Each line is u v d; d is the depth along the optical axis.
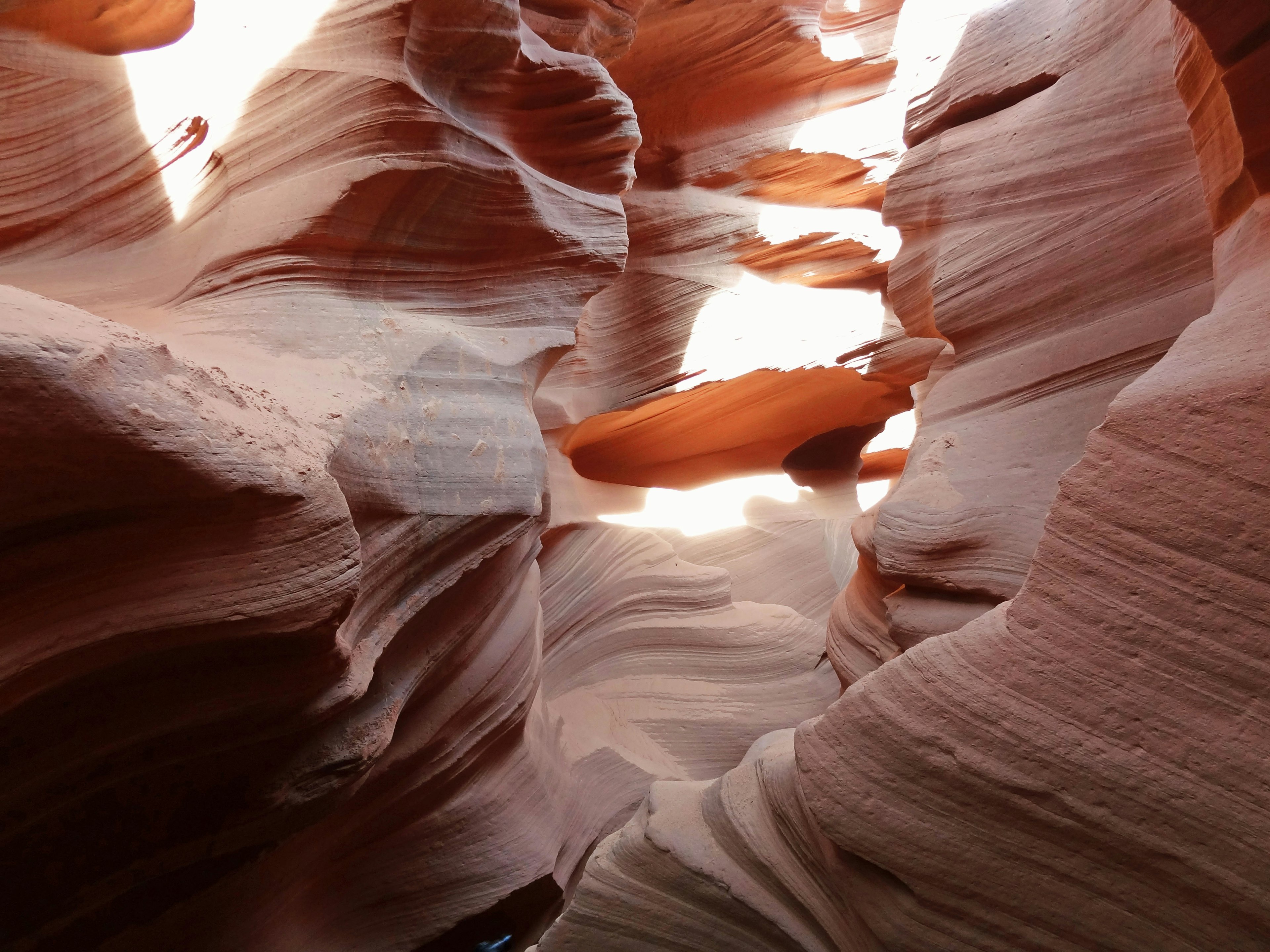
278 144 3.73
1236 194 2.89
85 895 2.45
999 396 4.64
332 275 3.66
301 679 2.48
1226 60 2.50
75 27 3.97
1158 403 2.34
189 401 2.07
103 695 2.16
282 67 3.77
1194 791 2.08
